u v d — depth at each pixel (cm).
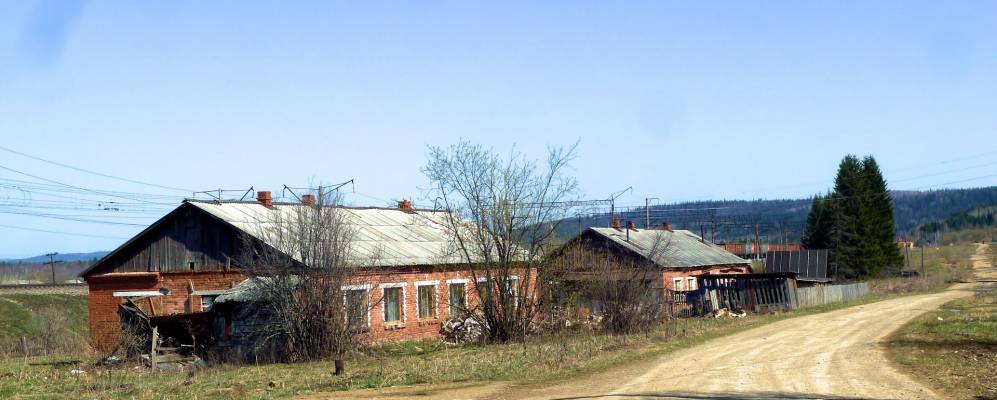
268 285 2709
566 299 3272
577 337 3019
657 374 2008
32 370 2475
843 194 8294
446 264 3434
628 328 3212
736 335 3131
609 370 2116
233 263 3228
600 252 3616
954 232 17638
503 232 3095
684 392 1673
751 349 2592
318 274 2716
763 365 2156
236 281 3216
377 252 3222
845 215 8206
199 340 2800
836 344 2691
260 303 2755
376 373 2102
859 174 8288
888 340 2739
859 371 1984
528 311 3100
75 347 3428
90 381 2142
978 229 17488
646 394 1658
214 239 3291
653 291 3419
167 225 3397
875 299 5544
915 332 2945
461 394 1731
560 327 3170
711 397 1594
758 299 4672
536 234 3164
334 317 2706
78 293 6353
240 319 2797
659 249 4800
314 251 2730
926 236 17875
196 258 3322
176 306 3325
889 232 8344
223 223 3244
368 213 4000
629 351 2533
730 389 1712
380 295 3250
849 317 3941
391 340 3281
